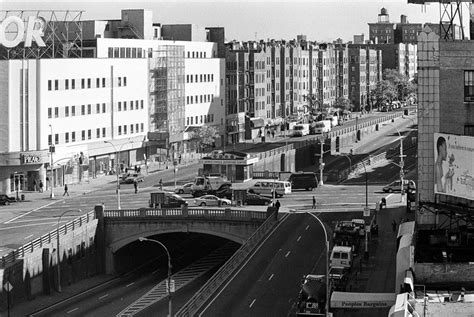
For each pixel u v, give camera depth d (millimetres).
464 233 120000
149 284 192875
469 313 92938
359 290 140000
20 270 169000
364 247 171000
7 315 157125
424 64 130250
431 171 129875
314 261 166250
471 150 119750
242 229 197000
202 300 147625
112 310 170500
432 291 103750
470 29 143625
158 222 199500
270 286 153750
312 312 136000
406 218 192500
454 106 130250
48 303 173375
